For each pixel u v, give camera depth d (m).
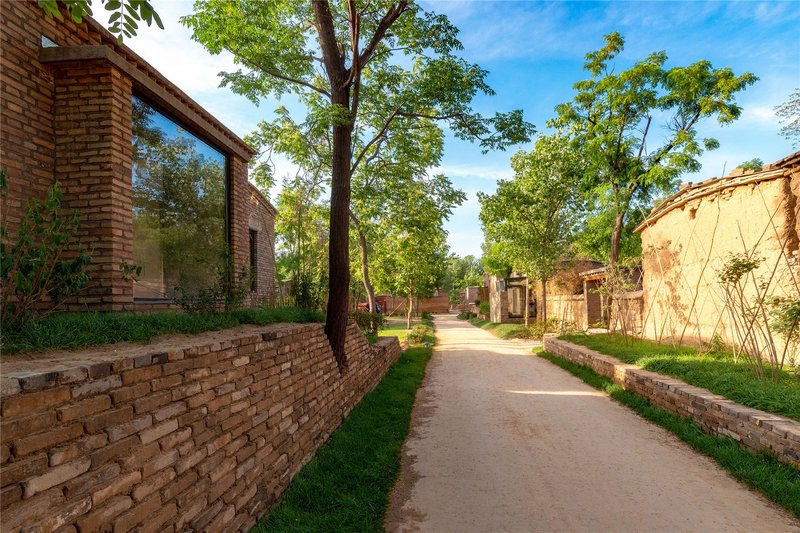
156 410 2.56
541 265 20.23
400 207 14.72
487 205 20.75
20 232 2.85
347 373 7.12
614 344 12.11
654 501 4.04
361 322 13.09
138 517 2.29
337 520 3.70
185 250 6.76
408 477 4.76
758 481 4.23
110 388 2.28
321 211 12.64
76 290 3.22
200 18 8.51
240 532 3.31
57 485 1.87
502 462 5.11
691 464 4.92
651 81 17.81
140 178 5.67
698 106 17.52
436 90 8.87
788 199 8.04
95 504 2.04
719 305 9.69
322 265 10.80
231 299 5.50
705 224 10.34
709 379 6.49
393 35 9.27
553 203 20.17
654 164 18.12
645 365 8.48
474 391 9.16
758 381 6.06
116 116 4.56
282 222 10.16
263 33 8.92
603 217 21.48
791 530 3.51
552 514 3.84
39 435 1.83
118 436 2.24
